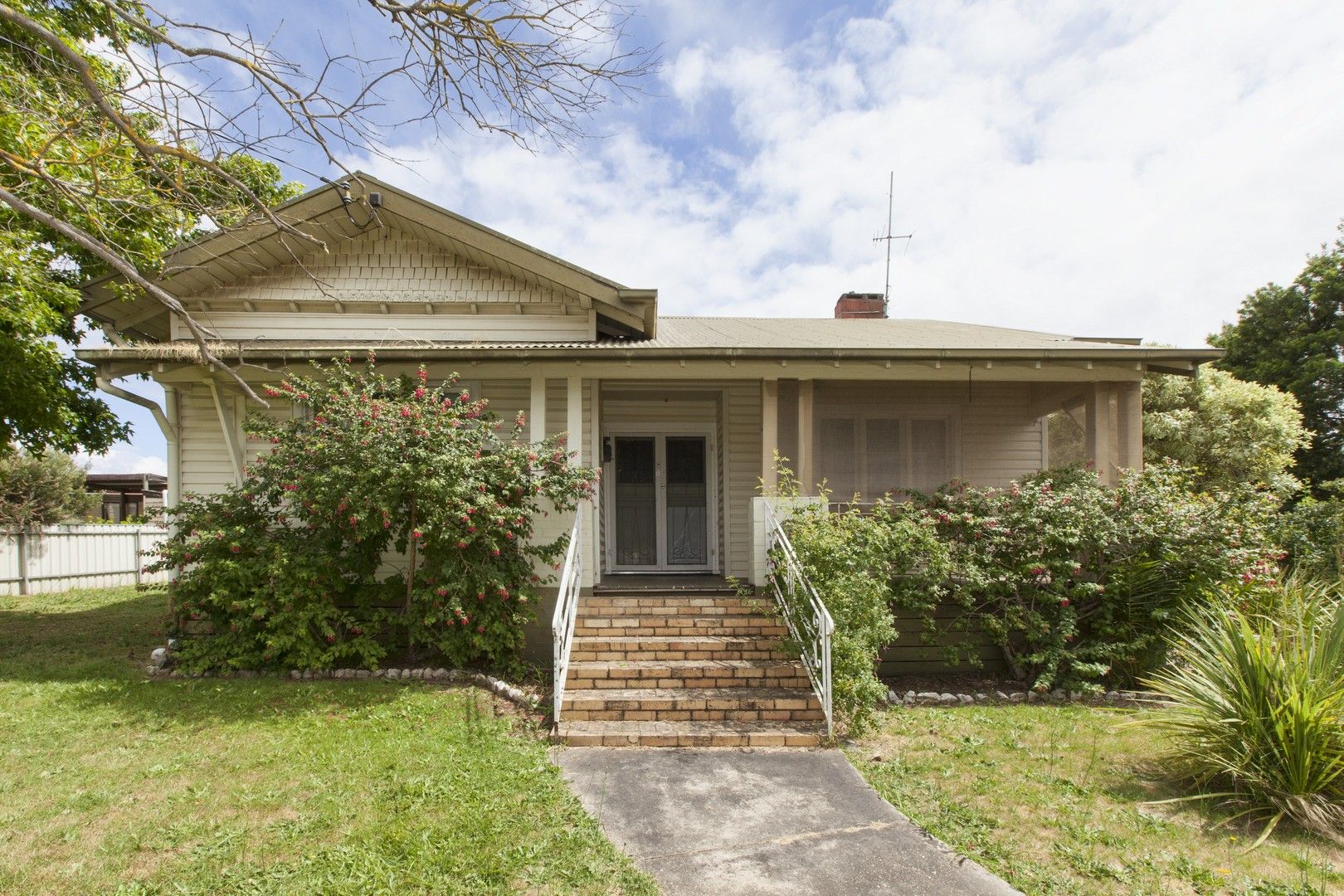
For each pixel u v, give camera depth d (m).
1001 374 8.62
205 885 3.44
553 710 6.08
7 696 6.43
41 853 3.73
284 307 9.74
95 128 4.59
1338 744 4.43
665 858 3.89
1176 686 5.43
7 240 6.88
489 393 9.33
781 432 8.85
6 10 3.27
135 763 4.94
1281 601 6.36
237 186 4.36
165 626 8.02
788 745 5.73
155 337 10.77
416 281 9.80
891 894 3.53
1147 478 8.09
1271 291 24.16
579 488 7.86
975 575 7.44
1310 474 22.42
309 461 7.60
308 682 7.05
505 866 3.66
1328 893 3.54
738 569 9.94
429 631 7.68
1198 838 4.16
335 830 4.02
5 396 10.38
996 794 4.76
